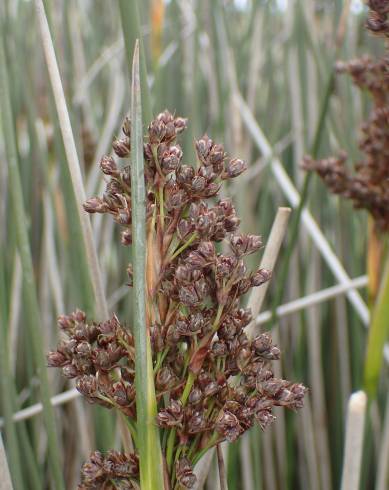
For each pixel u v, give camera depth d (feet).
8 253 2.36
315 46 2.52
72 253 2.00
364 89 1.72
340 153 1.86
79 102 2.71
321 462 2.57
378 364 1.67
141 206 1.13
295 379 2.56
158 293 1.19
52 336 2.52
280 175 2.56
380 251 1.75
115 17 3.37
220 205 1.19
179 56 2.92
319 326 2.73
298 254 2.75
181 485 1.18
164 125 1.17
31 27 3.08
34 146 2.18
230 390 1.20
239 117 2.52
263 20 2.99
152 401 1.16
